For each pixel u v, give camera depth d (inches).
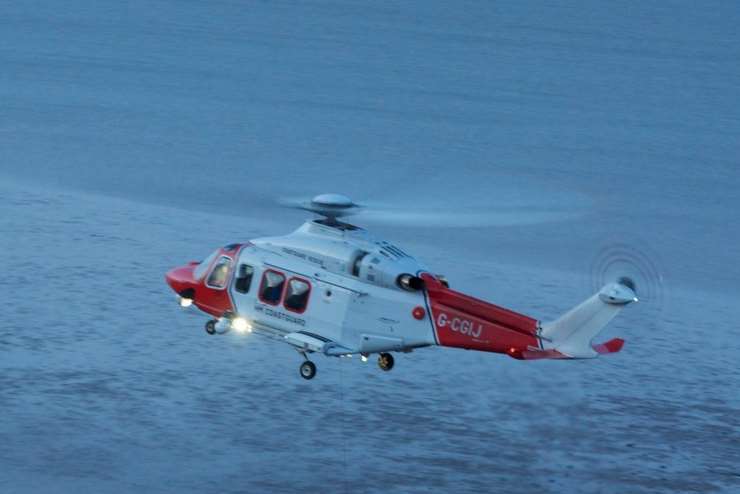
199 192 7362.2
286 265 3041.3
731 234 7017.7
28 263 4963.1
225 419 3467.0
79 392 3592.5
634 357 4229.8
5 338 4005.9
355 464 3211.1
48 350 3927.2
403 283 2874.0
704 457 3378.4
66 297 4515.3
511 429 3531.0
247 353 4057.6
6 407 3440.0
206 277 3181.6
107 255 5216.5
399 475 3152.1
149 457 3176.7
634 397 3833.7
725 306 5098.4
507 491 3090.6
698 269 5989.2
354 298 2923.2
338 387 3794.3
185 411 3508.9
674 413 3708.2
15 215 5930.1
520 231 6776.6
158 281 4845.0
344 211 2942.9
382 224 6752.0
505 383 3922.2
